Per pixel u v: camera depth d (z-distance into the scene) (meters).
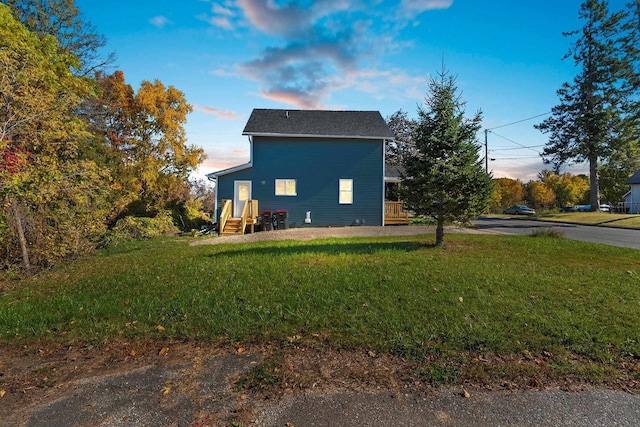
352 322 4.07
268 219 16.41
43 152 9.65
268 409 2.57
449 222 9.39
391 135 18.08
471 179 8.62
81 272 7.99
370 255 8.12
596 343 3.57
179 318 4.38
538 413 2.53
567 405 2.63
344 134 17.80
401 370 3.10
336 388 2.84
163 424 2.42
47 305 5.25
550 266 6.99
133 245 12.45
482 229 16.69
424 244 9.85
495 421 2.45
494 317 4.18
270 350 3.51
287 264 7.16
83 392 2.85
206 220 21.38
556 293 5.10
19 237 9.34
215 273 6.57
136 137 22.17
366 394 2.76
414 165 9.13
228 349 3.57
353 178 18.14
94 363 3.37
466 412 2.54
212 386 2.90
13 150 8.46
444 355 3.33
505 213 44.03
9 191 8.21
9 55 8.52
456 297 4.88
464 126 8.91
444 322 4.02
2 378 3.12
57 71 11.63
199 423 2.43
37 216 10.07
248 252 8.91
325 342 3.63
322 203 18.00
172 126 21.83
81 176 10.33
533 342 3.57
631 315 4.25
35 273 9.07
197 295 5.22
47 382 3.03
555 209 36.03
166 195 21.62
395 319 4.12
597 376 3.01
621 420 2.46
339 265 6.98
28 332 4.18
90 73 20.12
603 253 8.64
